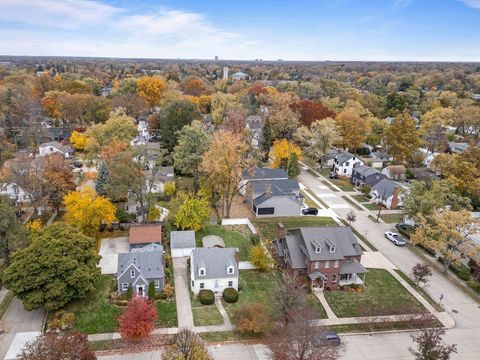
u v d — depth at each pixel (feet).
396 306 140.67
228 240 179.63
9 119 325.42
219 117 378.94
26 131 320.70
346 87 590.14
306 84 566.36
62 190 198.59
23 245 142.72
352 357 115.44
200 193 206.69
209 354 105.40
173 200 198.29
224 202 226.38
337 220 213.25
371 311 137.28
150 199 190.49
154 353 112.78
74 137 306.96
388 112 464.65
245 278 154.51
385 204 236.84
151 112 459.73
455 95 488.85
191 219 178.81
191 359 99.04
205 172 209.05
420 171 284.00
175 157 222.89
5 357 108.17
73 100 362.12
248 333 122.52
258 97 459.73
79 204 168.35
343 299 144.36
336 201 241.96
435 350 106.11
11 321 123.34
